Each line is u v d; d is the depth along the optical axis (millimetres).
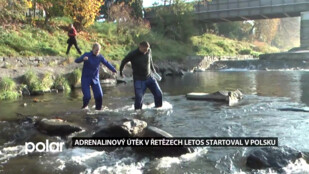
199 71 31109
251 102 9531
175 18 43406
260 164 4375
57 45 21312
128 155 4996
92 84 8469
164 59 29906
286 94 11312
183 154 4918
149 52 8445
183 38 43938
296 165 4332
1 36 18344
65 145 5484
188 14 43969
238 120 7055
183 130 6238
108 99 10773
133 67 8461
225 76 22500
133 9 40969
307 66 31953
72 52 21250
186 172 4273
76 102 10219
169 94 12039
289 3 43375
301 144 5254
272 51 62750
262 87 13969
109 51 25703
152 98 11000
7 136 6078
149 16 47156
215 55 40688
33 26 23203
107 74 17703
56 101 10484
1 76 13000
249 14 46594
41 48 19281
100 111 8312
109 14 34031
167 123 6852
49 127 6160
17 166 4520
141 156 4957
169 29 43312
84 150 5234
